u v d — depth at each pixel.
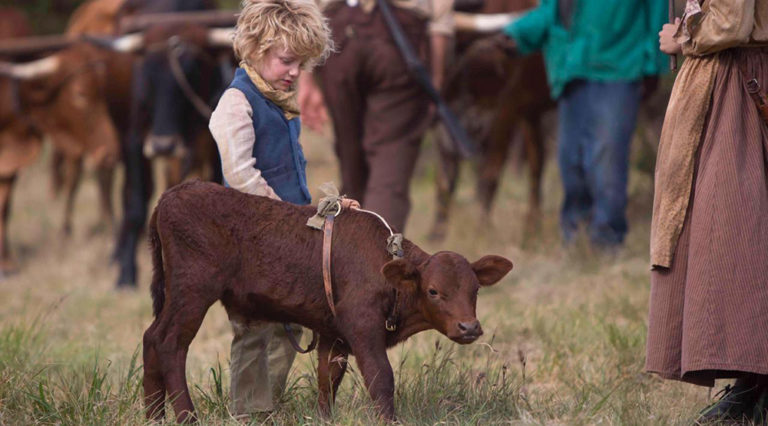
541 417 6.82
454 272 6.09
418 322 6.38
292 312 6.42
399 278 6.07
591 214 13.91
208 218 6.35
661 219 6.68
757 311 6.30
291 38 6.68
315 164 26.50
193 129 15.66
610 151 12.95
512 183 22.02
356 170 12.29
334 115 12.12
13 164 18.36
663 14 12.78
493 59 16.22
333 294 6.34
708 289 6.36
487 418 6.91
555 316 10.48
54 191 24.11
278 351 7.20
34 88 18.53
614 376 8.25
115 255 17.06
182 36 15.27
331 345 6.82
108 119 17.95
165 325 6.37
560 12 13.21
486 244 15.54
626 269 12.27
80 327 11.50
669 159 6.68
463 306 6.02
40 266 17.58
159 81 15.15
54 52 19.48
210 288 6.32
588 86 13.05
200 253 6.31
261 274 6.38
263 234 6.40
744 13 6.31
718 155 6.47
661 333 6.66
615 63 12.86
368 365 6.22
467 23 15.52
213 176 15.68
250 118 6.77
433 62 12.82
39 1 28.36
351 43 11.79
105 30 19.05
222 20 16.12
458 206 18.03
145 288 15.35
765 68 6.57
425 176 24.78
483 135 17.53
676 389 7.90
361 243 6.38
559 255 13.93
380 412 6.20
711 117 6.55
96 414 6.78
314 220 6.43
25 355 8.70
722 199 6.40
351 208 6.63
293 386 7.43
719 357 6.29
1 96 18.33
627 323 9.98
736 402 6.99
